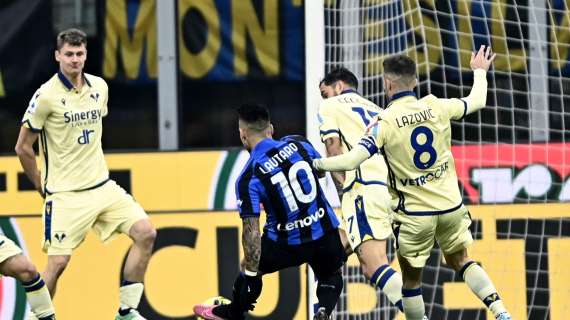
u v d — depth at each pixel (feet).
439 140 74.02
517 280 90.58
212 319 80.53
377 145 73.10
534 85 92.02
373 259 79.66
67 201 81.76
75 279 92.63
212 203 92.43
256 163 75.51
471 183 91.76
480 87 75.72
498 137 92.02
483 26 92.17
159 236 92.63
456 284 91.40
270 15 92.99
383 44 90.63
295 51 92.84
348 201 81.20
